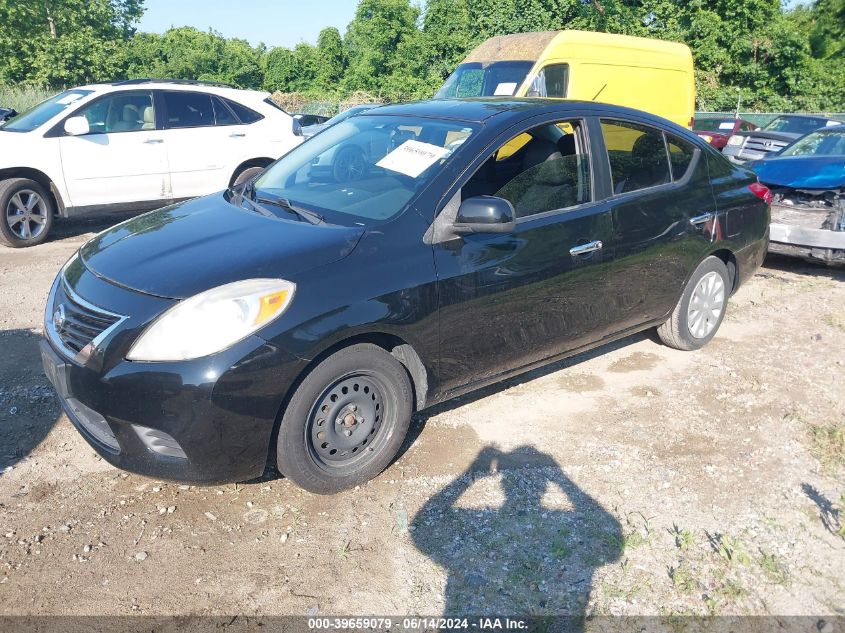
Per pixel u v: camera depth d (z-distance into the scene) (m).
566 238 4.01
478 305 3.65
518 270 3.79
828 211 7.03
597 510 3.37
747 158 14.16
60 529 3.17
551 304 4.01
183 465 3.00
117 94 8.38
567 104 4.25
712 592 2.88
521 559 3.04
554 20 27.09
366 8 41.44
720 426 4.16
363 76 41.03
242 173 9.13
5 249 7.87
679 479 3.62
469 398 4.42
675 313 4.95
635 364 4.98
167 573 2.93
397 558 3.04
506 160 3.91
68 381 3.06
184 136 8.69
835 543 3.19
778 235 7.04
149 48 47.03
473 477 3.60
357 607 2.77
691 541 3.15
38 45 32.72
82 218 9.65
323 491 3.36
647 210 4.46
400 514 3.29
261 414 3.02
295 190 4.07
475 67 10.04
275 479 3.57
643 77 10.34
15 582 2.85
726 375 4.82
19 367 4.70
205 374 2.89
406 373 3.50
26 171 7.85
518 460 3.76
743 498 3.49
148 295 3.06
